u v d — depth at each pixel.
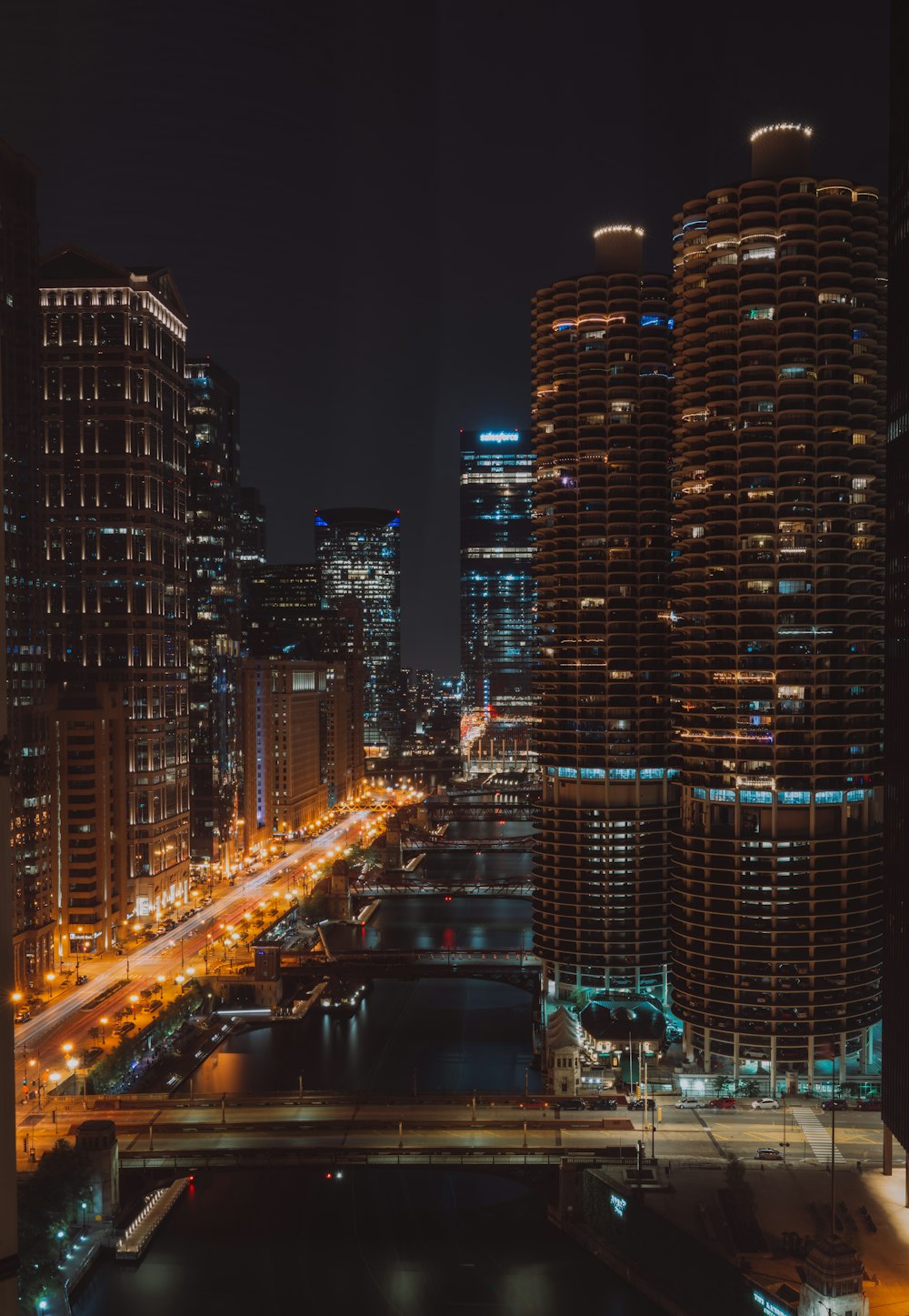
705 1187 166.38
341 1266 165.62
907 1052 150.88
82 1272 160.75
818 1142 183.25
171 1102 199.88
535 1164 179.12
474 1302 155.38
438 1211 184.00
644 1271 157.62
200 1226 178.50
